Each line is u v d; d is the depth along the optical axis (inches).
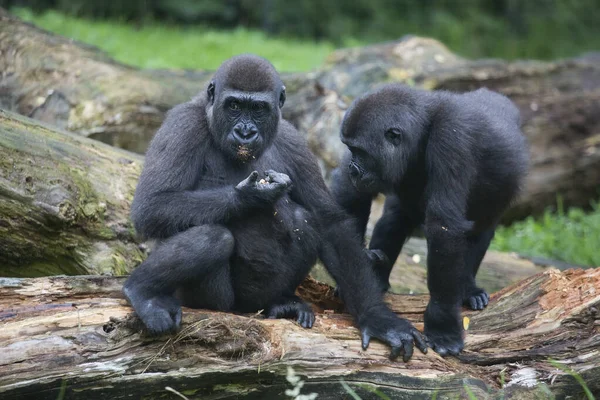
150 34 1373.0
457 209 449.7
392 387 400.8
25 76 769.6
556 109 941.8
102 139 748.6
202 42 1342.3
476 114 481.1
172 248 404.5
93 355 372.2
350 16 1800.0
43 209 504.1
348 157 506.9
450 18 1843.0
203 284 424.8
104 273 528.1
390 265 536.7
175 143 440.1
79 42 836.0
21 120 543.8
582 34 1914.4
